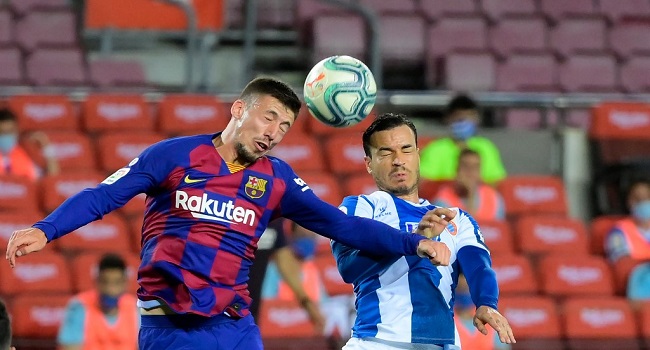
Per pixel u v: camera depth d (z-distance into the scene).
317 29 48.53
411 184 17.91
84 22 46.03
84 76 46.81
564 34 51.53
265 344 29.62
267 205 16.89
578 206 40.25
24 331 29.64
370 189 35.78
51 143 37.03
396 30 49.12
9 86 45.84
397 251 16.69
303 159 37.75
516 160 40.94
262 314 30.05
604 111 40.53
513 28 50.84
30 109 39.12
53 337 29.78
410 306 17.34
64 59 47.19
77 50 47.50
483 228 34.56
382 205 17.86
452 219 16.94
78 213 15.72
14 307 29.88
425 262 17.41
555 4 53.00
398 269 17.36
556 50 50.12
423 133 41.19
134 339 29.20
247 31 46.09
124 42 51.38
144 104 39.94
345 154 38.03
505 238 34.72
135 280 31.47
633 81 50.03
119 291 28.97
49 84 46.31
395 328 17.28
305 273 31.20
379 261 17.39
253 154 16.67
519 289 33.56
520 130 41.22
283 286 31.20
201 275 16.45
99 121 39.28
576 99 42.16
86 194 15.91
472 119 36.34
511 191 37.38
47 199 34.78
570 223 36.12
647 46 51.94
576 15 52.50
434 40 49.38
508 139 41.09
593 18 52.09
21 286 31.69
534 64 49.22
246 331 16.88
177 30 45.50
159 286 16.44
